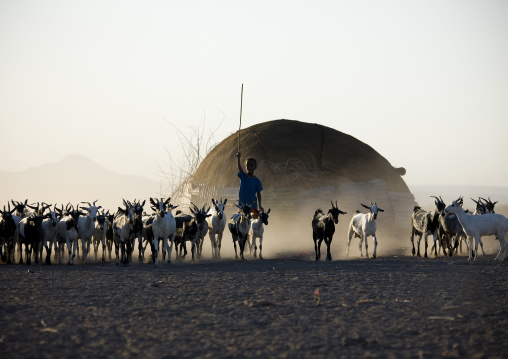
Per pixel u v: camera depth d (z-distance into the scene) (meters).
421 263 29.31
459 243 39.88
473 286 20.03
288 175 57.94
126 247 31.45
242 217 33.62
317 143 60.94
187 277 22.55
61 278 22.05
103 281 21.16
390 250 43.19
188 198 53.53
